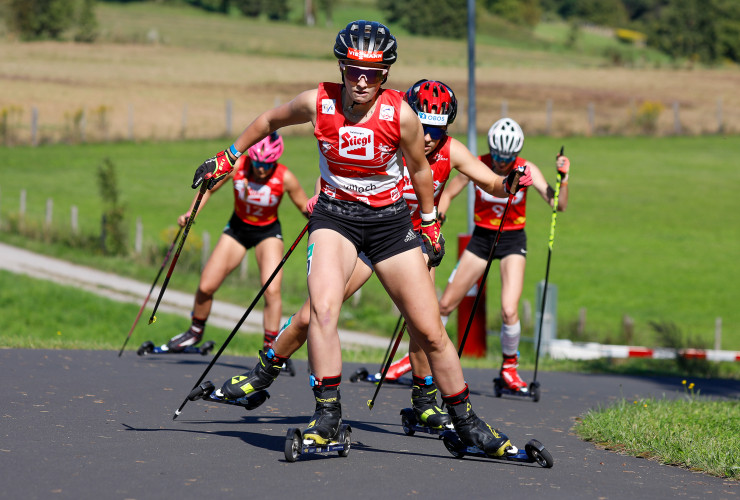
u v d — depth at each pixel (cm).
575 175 8881
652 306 5316
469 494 926
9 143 9544
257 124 1080
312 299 1042
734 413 1645
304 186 8094
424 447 1192
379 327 4809
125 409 1346
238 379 1159
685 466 1157
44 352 2000
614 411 1568
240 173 1986
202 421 1289
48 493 862
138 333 4156
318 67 16450
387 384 1933
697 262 6284
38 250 5869
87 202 7412
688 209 7750
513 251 1895
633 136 10919
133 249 6038
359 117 1008
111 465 977
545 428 1467
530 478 1022
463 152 1295
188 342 2092
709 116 12200
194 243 5934
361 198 1038
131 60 15938
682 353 3419
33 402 1345
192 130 10600
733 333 4803
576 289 5631
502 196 1282
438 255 1124
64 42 18038
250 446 1115
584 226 7175
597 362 3316
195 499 859
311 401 1574
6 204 7125
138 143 9938
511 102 12762
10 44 17075
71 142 9800
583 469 1102
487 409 1680
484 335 3116
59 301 4494
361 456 1096
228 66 15888
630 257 6362
